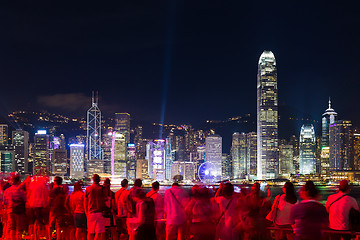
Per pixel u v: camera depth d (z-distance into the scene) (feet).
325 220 36.60
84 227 57.16
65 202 62.03
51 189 63.41
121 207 60.08
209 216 45.96
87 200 53.83
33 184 64.18
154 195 54.13
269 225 51.19
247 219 46.37
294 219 37.17
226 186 47.21
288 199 49.19
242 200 47.06
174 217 52.11
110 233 65.00
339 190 46.60
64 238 64.75
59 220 62.03
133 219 53.31
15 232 61.31
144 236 45.52
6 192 61.41
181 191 52.90
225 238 46.57
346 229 45.01
